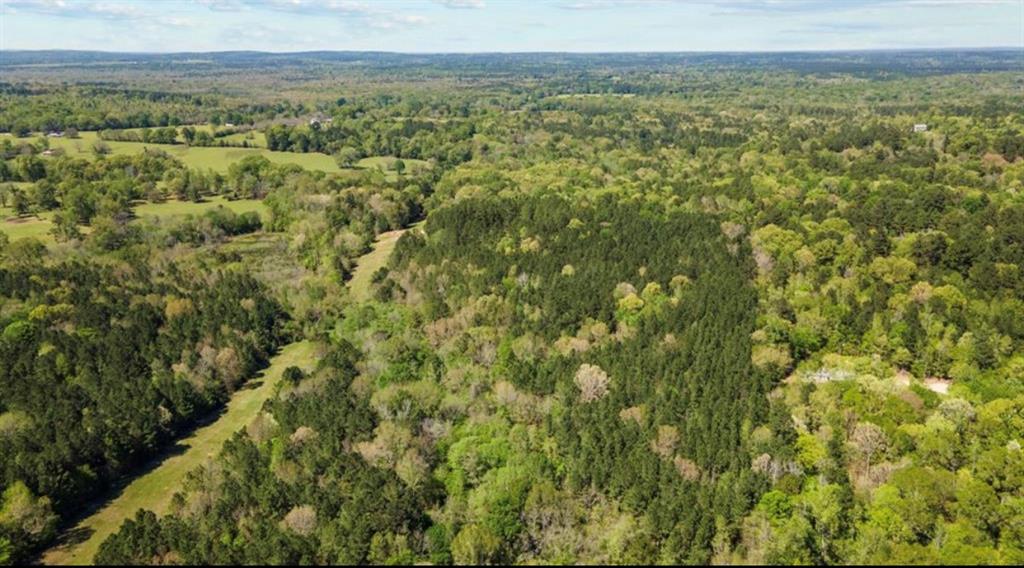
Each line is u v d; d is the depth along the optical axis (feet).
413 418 323.16
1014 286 400.47
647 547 255.50
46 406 340.80
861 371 349.00
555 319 416.26
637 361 361.51
